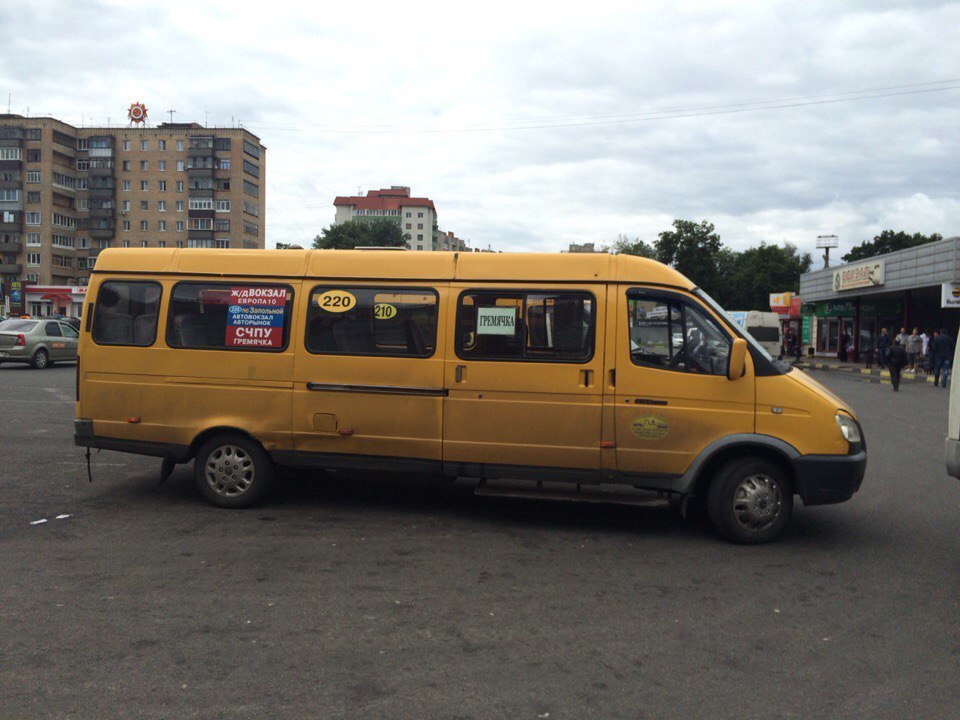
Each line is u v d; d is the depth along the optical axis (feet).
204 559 17.84
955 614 15.08
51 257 286.87
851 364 126.31
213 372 22.75
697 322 20.45
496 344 21.36
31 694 11.22
